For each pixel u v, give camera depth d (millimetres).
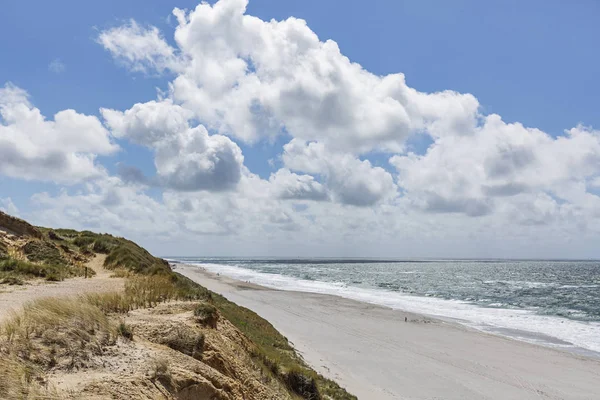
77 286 17781
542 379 22266
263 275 112312
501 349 28641
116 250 30922
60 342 6977
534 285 85000
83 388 5547
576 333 34500
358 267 183750
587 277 115812
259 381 10805
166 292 15328
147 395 6039
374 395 18547
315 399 13891
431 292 68938
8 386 5016
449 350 28172
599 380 22219
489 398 19328
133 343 8195
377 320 38906
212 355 9234
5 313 9984
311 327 34625
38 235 28641
